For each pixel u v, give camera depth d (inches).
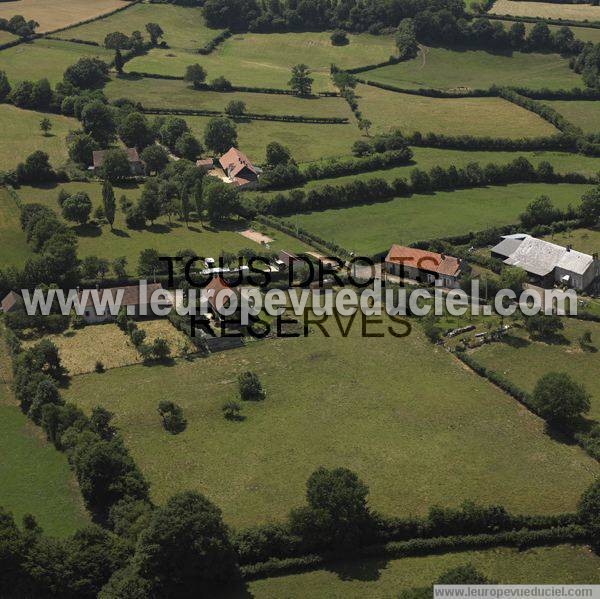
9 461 6776.6
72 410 7007.9
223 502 6279.5
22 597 5329.7
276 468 6648.6
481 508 5915.4
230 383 7859.3
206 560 5344.5
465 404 7465.6
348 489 5787.4
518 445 6889.8
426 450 6840.6
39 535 5698.8
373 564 5703.7
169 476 6574.8
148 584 5295.3
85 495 6259.8
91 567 5413.4
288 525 5802.2
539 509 6136.8
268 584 5556.1
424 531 5876.0
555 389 7047.2
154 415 7367.1
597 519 5772.6
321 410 7411.4
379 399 7564.0
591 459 6717.5
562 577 5575.8
